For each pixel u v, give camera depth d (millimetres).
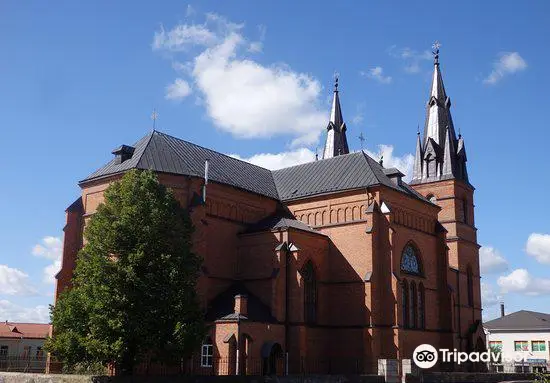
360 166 62312
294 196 62812
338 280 57438
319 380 43188
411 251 61625
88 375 36625
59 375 37469
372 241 55781
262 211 61562
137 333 34469
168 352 35281
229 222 56875
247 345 46625
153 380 36094
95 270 35406
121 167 53406
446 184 80750
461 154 83125
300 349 50438
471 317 77938
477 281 81500
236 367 45250
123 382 35125
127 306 35031
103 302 34469
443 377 54312
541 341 103000
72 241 53875
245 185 61000
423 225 63781
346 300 56469
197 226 51219
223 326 46719
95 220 37500
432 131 84250
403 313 58188
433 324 62406
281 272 52219
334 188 60562
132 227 36594
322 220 60250
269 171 70438
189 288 36969
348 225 58031
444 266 64438
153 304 35312
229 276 55750
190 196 52688
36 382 38219
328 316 57156
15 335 92188
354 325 55344
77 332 35688
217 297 53562
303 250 55750
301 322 51094
